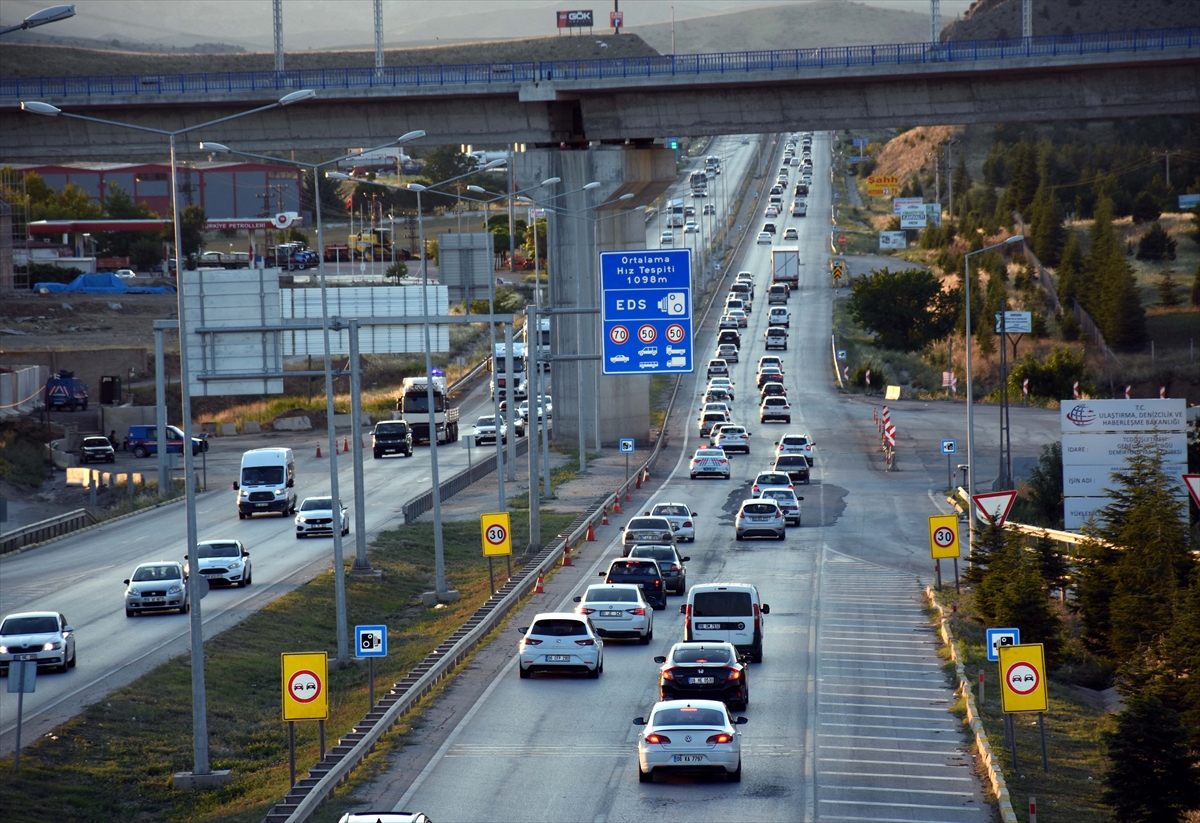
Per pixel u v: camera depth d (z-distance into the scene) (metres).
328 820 88.25
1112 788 93.44
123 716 129.12
